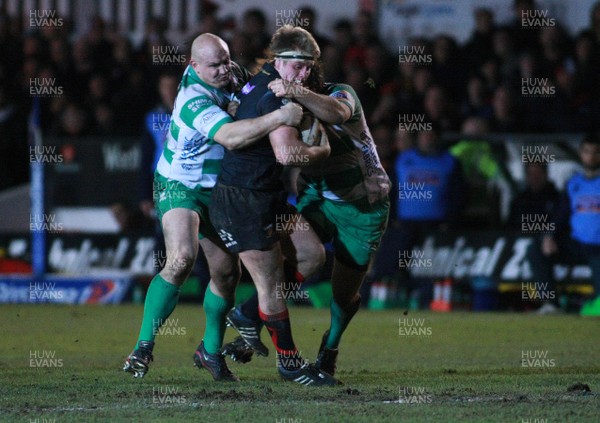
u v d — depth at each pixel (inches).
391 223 1695.4
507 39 1945.1
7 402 731.4
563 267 1646.2
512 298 1674.5
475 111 1878.7
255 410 691.4
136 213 1787.6
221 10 2158.0
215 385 824.9
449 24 2100.1
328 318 1523.1
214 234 843.4
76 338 1253.7
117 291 1803.6
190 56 851.4
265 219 791.1
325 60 1893.5
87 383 839.1
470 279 1686.8
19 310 1660.9
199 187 834.8
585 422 648.4
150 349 822.5
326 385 812.6
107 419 657.6
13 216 1930.4
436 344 1195.3
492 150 1681.8
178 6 2171.5
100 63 2058.3
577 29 2057.1
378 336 1285.7
